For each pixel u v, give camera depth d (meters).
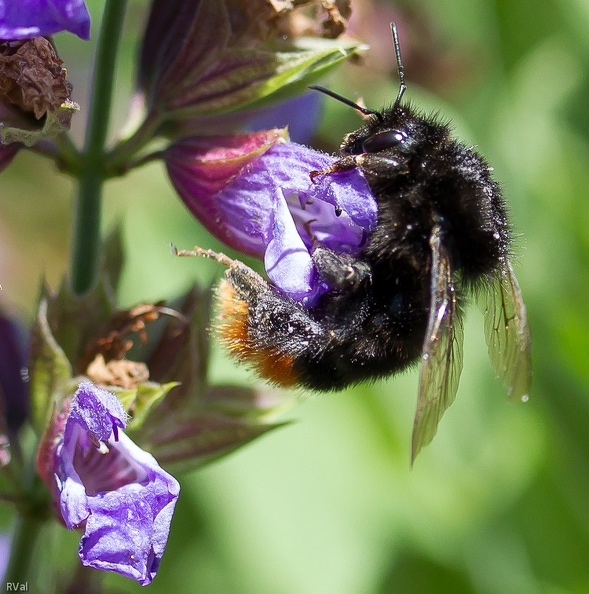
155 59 0.17
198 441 0.17
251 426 0.17
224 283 0.16
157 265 0.21
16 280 0.25
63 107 0.15
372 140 0.16
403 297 0.16
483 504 0.20
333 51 0.16
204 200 0.16
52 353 0.16
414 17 0.22
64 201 0.26
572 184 0.21
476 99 0.22
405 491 0.20
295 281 0.16
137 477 0.15
